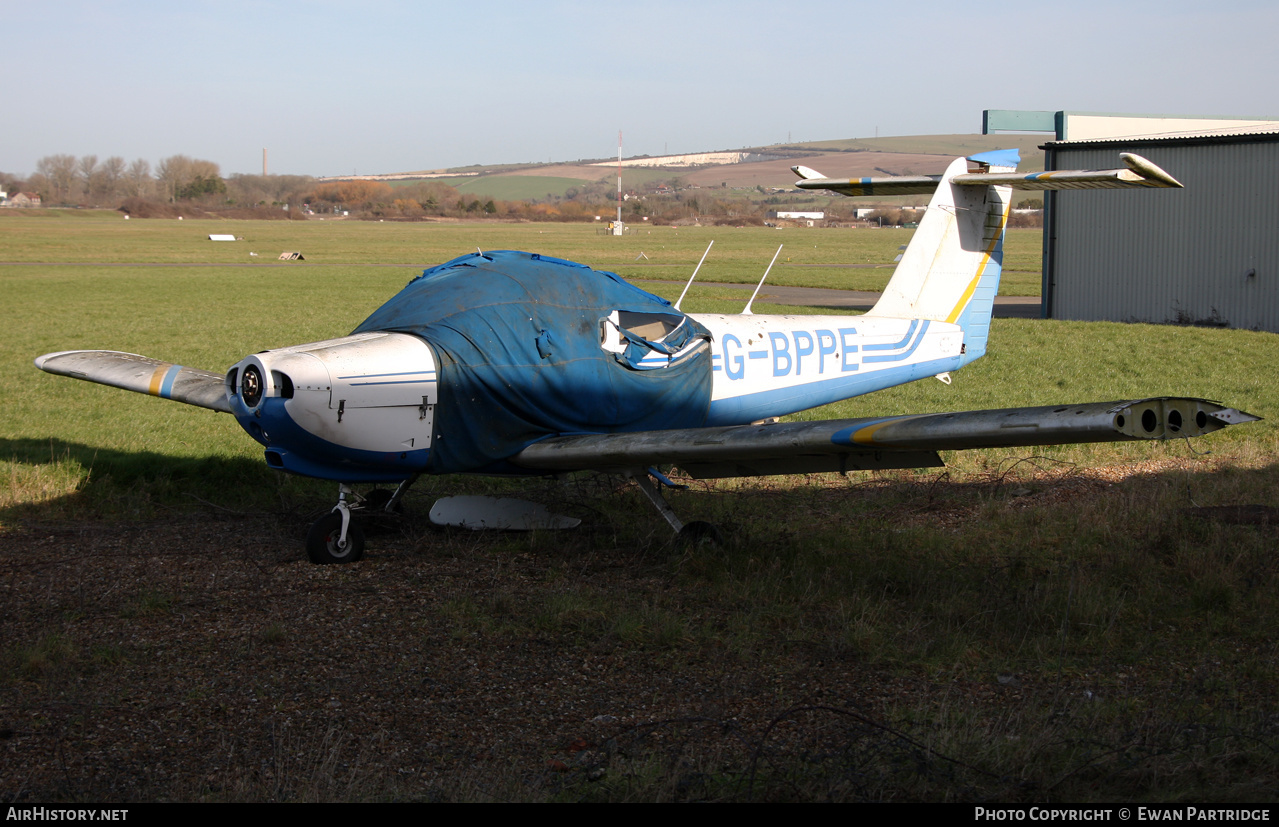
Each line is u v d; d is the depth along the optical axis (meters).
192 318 21.39
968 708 3.75
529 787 3.12
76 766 3.28
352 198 170.25
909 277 8.48
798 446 5.03
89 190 173.62
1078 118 22.95
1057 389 11.93
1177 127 23.69
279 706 3.79
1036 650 4.32
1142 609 4.82
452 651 4.37
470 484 7.74
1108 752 3.27
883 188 8.70
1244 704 3.76
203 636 4.54
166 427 9.87
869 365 8.17
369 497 7.11
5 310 22.95
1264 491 6.93
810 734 3.54
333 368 5.36
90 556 5.84
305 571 5.57
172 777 3.21
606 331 6.34
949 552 5.84
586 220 148.12
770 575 5.28
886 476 8.02
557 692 3.94
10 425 9.84
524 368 5.95
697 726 3.62
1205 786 3.11
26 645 4.36
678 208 162.38
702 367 6.93
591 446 5.73
